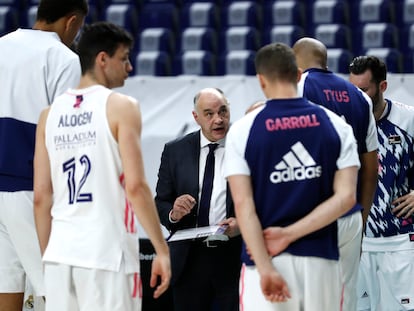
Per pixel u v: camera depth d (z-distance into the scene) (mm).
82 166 10906
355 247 11875
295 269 10461
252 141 10453
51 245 10945
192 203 14109
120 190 10930
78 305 11016
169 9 34656
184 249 14430
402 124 15266
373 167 12945
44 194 11305
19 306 13266
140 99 21328
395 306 15398
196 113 14672
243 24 34219
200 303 14539
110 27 11234
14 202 12789
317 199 10500
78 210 10898
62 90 12742
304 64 12742
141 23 34781
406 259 15281
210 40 33250
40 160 11305
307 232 10297
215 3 35344
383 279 15422
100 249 10719
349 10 34219
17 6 35156
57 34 13195
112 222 10844
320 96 12320
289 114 10523
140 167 10656
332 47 32250
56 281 10922
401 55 31469
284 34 32688
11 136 12797
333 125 10562
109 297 10750
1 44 13039
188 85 21234
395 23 33688
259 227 10320
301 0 34719
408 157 15305
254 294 10688
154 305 17062
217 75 32062
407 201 15102
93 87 11062
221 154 14586
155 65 31812
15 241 12945
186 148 14766
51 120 11172
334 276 10688
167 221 14539
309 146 10461
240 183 10414
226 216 14320
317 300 10500
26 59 12836
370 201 13125
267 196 10492
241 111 20609
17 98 12812
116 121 10766
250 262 10680
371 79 14766
